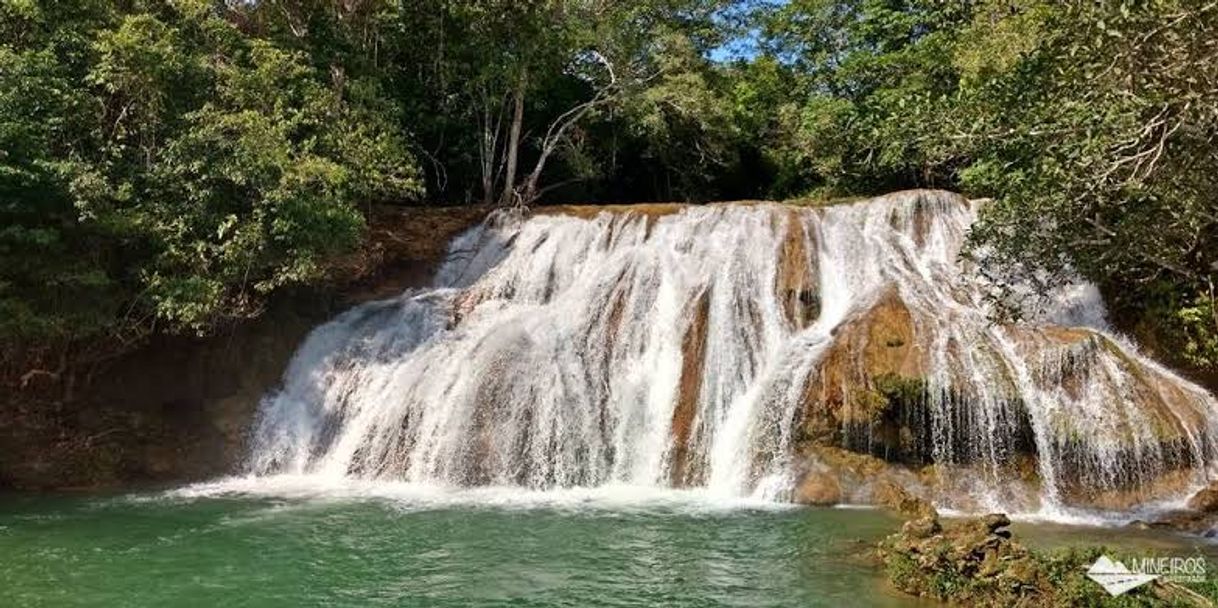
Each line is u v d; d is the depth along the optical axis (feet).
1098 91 28.78
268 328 65.16
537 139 104.53
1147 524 43.65
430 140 101.71
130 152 58.59
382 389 60.70
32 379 56.85
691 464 55.01
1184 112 27.30
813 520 44.29
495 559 37.55
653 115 103.81
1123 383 51.57
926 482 49.11
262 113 62.95
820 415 51.42
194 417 60.34
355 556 37.99
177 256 55.01
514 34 93.86
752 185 125.49
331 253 62.80
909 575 33.17
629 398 58.29
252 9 83.82
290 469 58.23
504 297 72.38
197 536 41.34
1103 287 64.08
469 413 55.88
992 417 49.75
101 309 53.72
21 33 56.03
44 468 53.93
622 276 67.26
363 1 87.51
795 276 66.08
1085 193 31.42
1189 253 42.98
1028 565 30.53
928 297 61.21
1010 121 32.55
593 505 48.16
